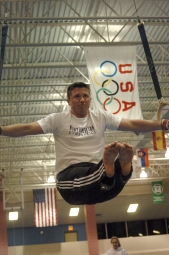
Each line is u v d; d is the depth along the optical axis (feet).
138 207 78.69
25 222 80.23
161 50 38.01
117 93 27.12
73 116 10.75
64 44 29.91
